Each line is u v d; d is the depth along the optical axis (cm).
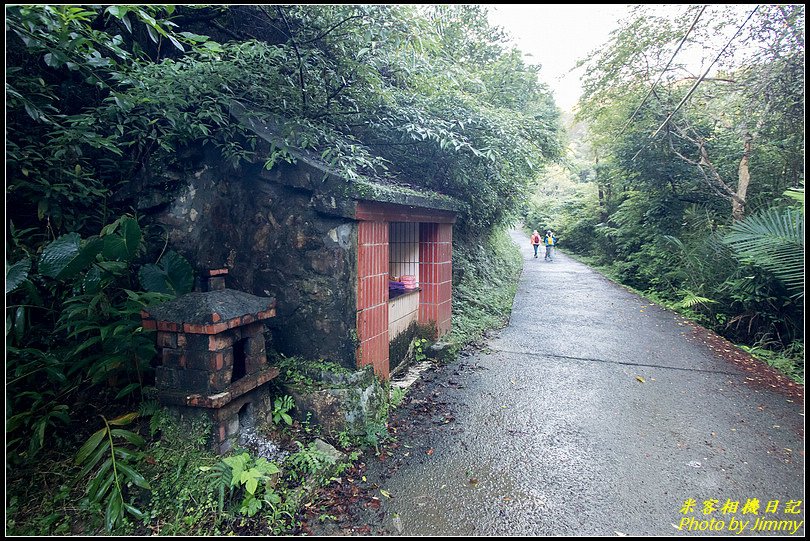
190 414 265
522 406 395
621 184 1255
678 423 363
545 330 677
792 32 698
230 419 270
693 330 678
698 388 442
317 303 337
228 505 237
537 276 1288
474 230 931
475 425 357
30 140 307
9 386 267
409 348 511
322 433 314
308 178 324
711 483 279
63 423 284
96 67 287
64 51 251
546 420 367
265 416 303
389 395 388
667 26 836
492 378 466
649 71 923
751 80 791
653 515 247
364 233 339
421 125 468
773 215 678
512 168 630
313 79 378
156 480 246
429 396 415
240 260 353
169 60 310
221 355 262
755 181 911
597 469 293
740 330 745
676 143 1003
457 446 322
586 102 1096
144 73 294
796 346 629
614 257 1488
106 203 360
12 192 305
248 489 223
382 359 376
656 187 1088
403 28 322
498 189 771
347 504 253
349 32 338
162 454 260
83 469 239
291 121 346
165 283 326
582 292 1016
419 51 364
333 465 279
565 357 541
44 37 239
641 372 488
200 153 356
